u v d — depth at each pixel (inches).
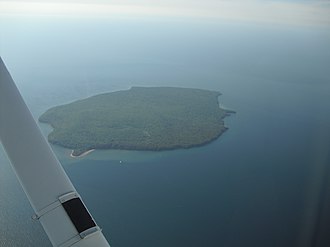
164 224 1633.9
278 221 1443.2
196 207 1756.9
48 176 302.2
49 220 278.8
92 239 271.4
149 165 2316.7
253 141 2449.6
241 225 1535.4
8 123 317.1
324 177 1461.6
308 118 2500.0
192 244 1489.9
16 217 1501.0
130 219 1667.1
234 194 1795.0
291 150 2082.9
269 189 1732.3
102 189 1958.7
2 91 327.3
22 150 309.9
